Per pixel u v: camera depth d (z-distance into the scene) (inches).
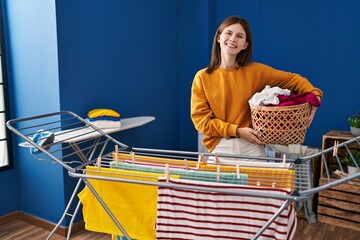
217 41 68.3
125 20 115.9
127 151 69.2
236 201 48.1
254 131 62.2
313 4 119.0
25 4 98.8
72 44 98.7
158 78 133.7
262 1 127.6
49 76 97.4
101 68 108.6
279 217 46.6
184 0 139.6
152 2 126.8
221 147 69.3
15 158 110.3
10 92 106.9
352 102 117.2
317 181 115.3
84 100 103.8
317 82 122.0
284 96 59.7
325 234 103.6
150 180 54.2
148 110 130.0
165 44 135.7
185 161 58.6
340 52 116.9
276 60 128.0
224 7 135.5
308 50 122.0
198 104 68.8
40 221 106.9
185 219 50.5
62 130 97.9
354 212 105.7
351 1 113.0
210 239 49.8
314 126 124.3
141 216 55.5
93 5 104.1
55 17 93.4
